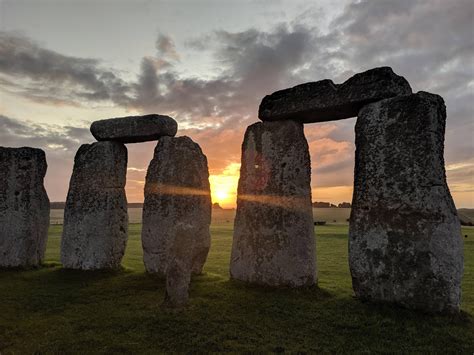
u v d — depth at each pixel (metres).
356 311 6.57
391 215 6.90
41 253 11.14
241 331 5.86
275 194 8.41
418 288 6.50
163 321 6.21
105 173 10.80
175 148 10.30
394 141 7.03
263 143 8.73
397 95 7.25
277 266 8.12
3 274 9.95
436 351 5.15
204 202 10.09
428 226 6.52
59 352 5.24
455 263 6.34
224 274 10.80
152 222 10.03
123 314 6.62
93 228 10.54
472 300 7.80
